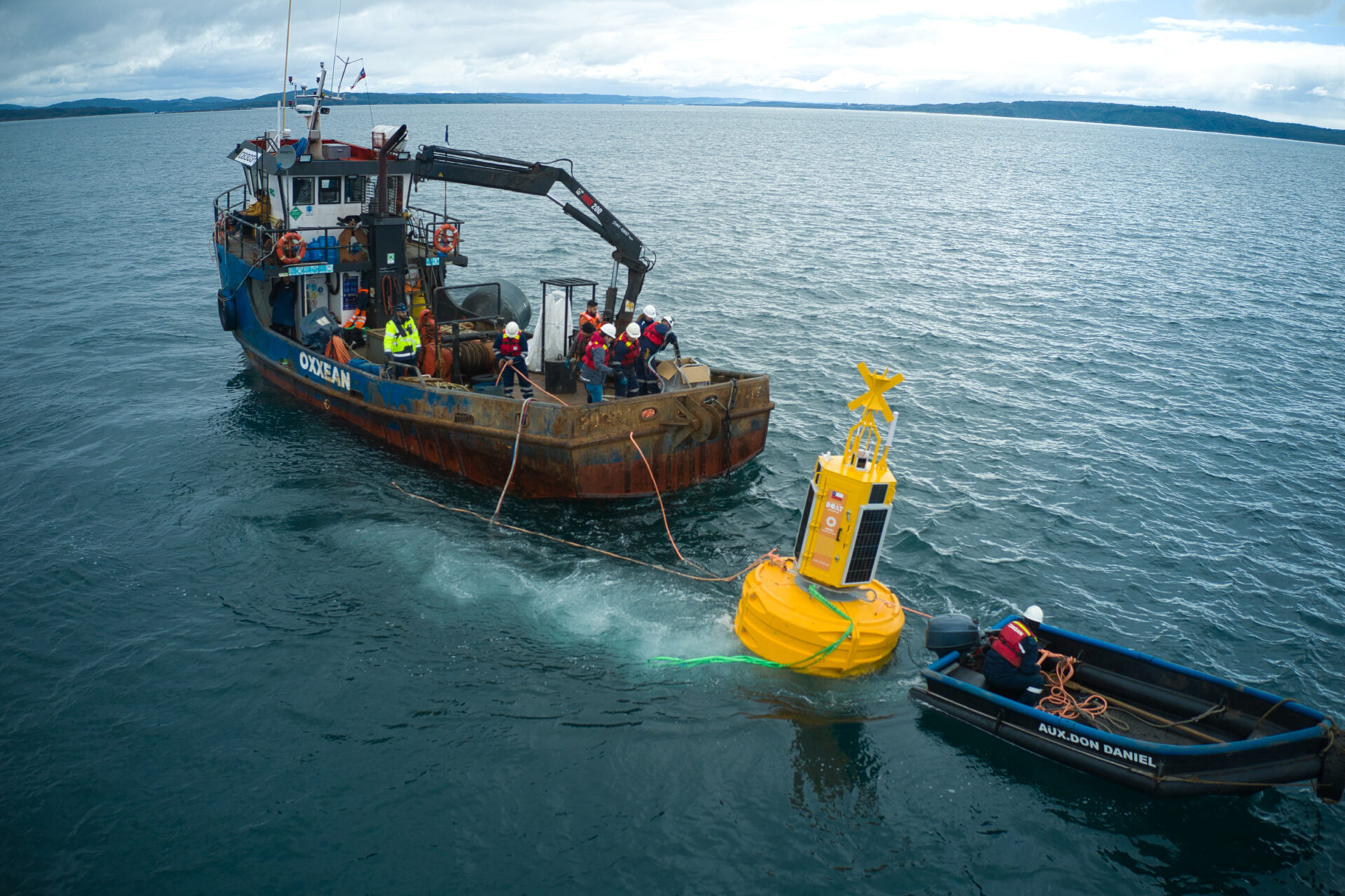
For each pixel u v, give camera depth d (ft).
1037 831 26.13
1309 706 32.81
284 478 47.93
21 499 44.91
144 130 645.51
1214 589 41.29
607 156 369.71
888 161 426.10
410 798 26.07
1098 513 49.11
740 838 25.31
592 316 52.70
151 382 64.49
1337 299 120.57
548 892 23.24
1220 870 25.05
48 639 33.14
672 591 38.32
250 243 61.52
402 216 54.75
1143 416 66.59
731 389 48.80
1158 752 26.43
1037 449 58.65
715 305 97.50
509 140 484.74
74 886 22.77
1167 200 286.87
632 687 31.50
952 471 54.13
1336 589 41.78
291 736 28.48
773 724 29.89
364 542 41.22
